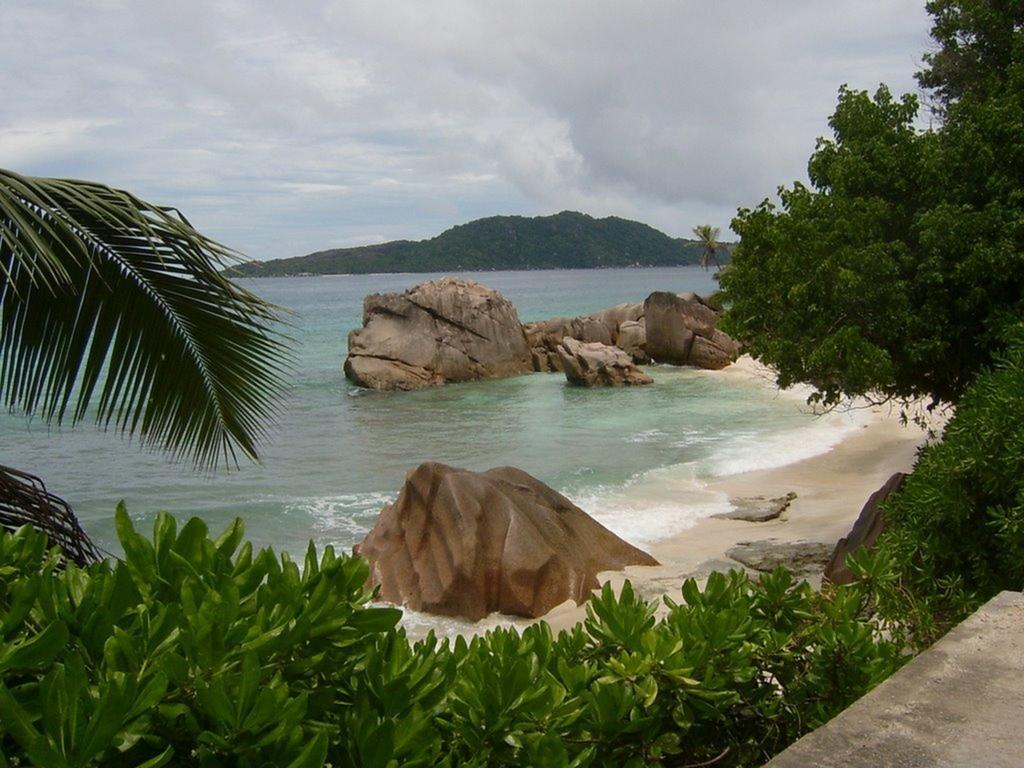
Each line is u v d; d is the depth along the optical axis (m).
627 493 19.69
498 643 2.67
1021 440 4.88
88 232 4.82
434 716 2.18
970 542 5.11
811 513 17.09
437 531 12.00
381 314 43.53
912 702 2.54
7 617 1.87
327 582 2.03
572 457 24.94
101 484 22.17
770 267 12.76
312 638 2.03
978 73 14.01
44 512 4.92
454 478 12.27
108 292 5.14
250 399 5.68
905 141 12.83
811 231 12.48
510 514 11.87
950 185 12.23
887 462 22.02
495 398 38.19
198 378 5.48
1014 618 3.16
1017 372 5.48
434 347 42.84
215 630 1.79
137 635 1.91
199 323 5.32
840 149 13.68
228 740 1.71
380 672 2.07
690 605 3.18
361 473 23.84
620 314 50.56
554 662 2.66
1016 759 2.22
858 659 3.02
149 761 1.56
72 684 1.59
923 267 11.81
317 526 18.41
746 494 19.12
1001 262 11.21
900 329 11.88
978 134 11.98
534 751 2.15
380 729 1.87
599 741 2.41
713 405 34.53
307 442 28.42
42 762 1.50
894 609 3.77
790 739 2.94
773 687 2.97
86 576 2.14
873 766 2.20
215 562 2.22
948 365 12.40
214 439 5.72
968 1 13.73
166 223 4.86
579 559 12.33
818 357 11.67
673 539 15.35
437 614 11.44
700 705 2.58
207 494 21.17
